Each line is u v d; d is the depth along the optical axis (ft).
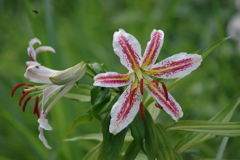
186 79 4.86
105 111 2.68
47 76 2.68
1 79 4.95
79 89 3.02
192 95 4.74
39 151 3.69
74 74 2.60
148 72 2.64
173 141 4.24
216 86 4.73
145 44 5.20
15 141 4.67
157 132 2.77
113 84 2.55
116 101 2.66
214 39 5.46
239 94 4.44
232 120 4.33
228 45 5.41
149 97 2.99
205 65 4.96
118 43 2.55
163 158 2.70
